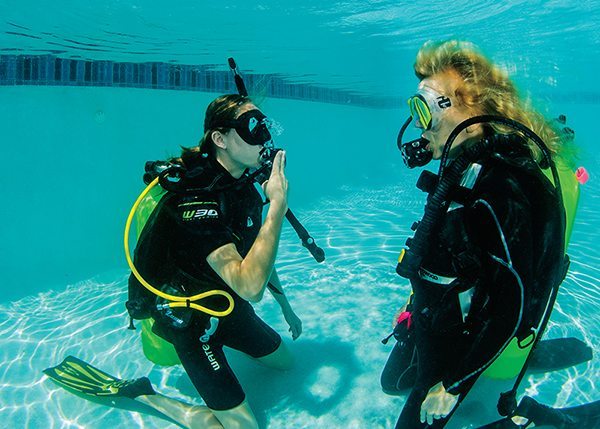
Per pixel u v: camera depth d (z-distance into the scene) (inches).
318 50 269.6
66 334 136.5
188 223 75.2
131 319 92.1
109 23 171.9
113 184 216.7
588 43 367.6
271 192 74.2
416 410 79.4
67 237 201.8
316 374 111.3
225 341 97.4
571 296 142.6
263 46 238.5
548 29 305.9
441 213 62.9
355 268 173.0
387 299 146.9
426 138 66.9
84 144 207.0
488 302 62.1
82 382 106.3
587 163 80.7
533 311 60.4
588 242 198.1
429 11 233.5
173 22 181.8
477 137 62.3
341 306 144.1
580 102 831.7
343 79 372.8
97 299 161.6
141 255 82.7
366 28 246.8
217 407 86.5
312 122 372.8
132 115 224.7
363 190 327.6
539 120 64.3
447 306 72.2
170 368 118.4
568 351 107.2
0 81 183.0
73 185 203.8
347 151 435.5
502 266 58.1
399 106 561.0
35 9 150.6
